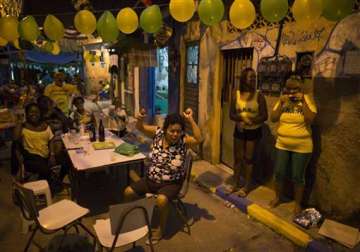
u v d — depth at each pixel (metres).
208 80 5.37
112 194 4.31
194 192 4.51
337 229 3.21
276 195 3.77
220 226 3.57
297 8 2.48
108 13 3.20
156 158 3.17
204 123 5.61
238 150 4.04
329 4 2.27
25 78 12.94
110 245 2.28
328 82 3.29
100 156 3.65
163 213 3.09
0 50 11.80
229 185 4.50
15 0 3.99
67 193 4.31
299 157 3.36
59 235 3.30
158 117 8.20
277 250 3.12
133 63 7.26
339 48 3.14
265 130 4.23
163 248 3.13
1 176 4.98
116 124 6.05
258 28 4.14
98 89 15.99
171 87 6.81
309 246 3.06
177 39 6.32
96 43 10.25
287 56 3.75
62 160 4.35
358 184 3.11
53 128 5.21
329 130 3.33
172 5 2.86
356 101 3.04
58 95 6.34
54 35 3.17
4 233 3.33
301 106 3.30
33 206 2.42
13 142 3.98
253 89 3.77
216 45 5.05
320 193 3.53
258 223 3.64
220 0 2.85
